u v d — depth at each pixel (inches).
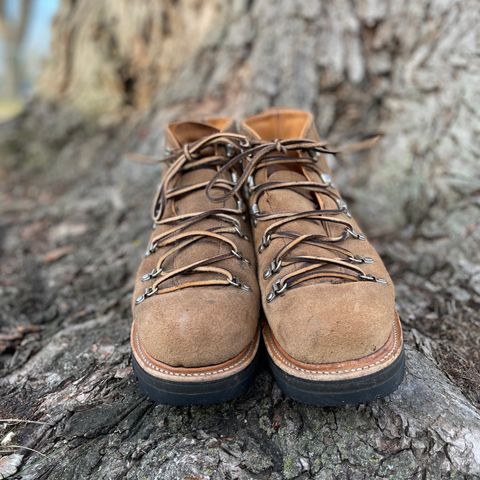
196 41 33.6
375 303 13.7
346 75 26.8
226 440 14.0
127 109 39.3
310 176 17.3
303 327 13.3
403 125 24.7
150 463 13.4
